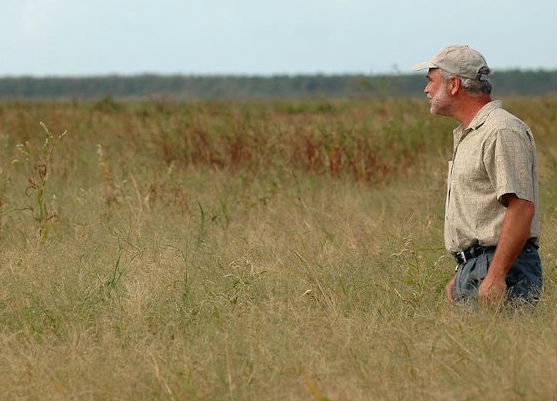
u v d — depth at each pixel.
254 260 13.70
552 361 9.30
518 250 10.80
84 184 20.75
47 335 11.10
